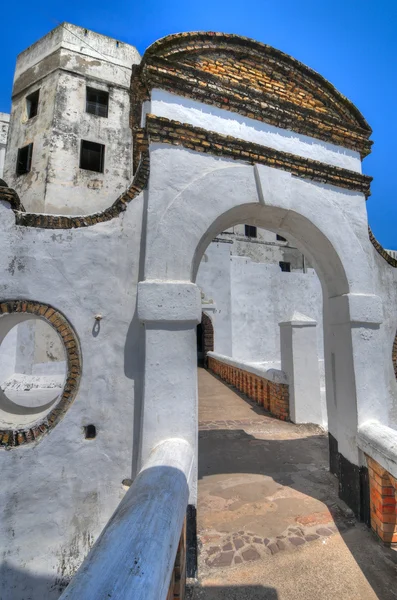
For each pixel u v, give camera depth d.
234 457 5.23
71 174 13.20
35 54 14.68
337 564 2.90
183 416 3.07
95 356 3.22
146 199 3.51
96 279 3.31
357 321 3.96
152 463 2.49
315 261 4.67
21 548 2.87
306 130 4.27
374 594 2.59
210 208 3.54
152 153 3.46
